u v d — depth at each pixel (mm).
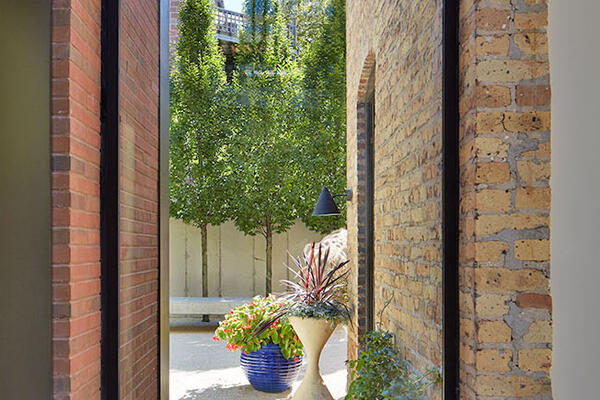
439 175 2125
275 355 4867
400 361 2938
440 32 2072
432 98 2268
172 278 8484
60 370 1762
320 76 8500
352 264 5051
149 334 3018
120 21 2215
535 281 1707
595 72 1661
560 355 1688
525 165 1721
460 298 1873
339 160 8383
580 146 1681
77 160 1855
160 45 3334
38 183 1794
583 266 1667
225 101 8383
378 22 3816
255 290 8531
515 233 1714
